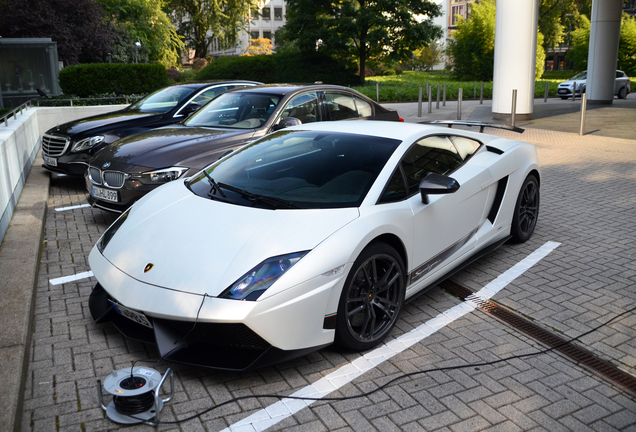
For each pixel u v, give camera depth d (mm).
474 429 2461
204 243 2965
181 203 3482
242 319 2596
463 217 3986
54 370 2891
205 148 5504
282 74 38750
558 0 56844
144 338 2947
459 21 45250
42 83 17250
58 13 23000
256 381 2832
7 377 2576
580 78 27109
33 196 6430
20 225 5148
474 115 16844
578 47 46281
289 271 2738
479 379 2873
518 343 3268
